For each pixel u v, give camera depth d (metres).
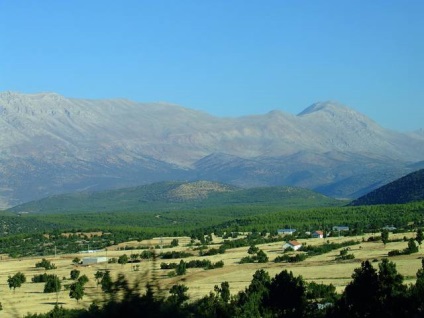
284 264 157.38
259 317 76.81
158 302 32.41
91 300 32.66
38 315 85.50
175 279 35.16
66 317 47.38
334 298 88.25
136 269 34.41
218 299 84.94
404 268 123.12
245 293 92.38
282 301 81.56
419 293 67.75
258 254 171.62
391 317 65.44
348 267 138.00
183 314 33.41
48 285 131.88
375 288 69.00
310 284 101.19
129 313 31.94
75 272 150.50
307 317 78.06
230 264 165.50
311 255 174.25
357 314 68.25
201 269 153.50
